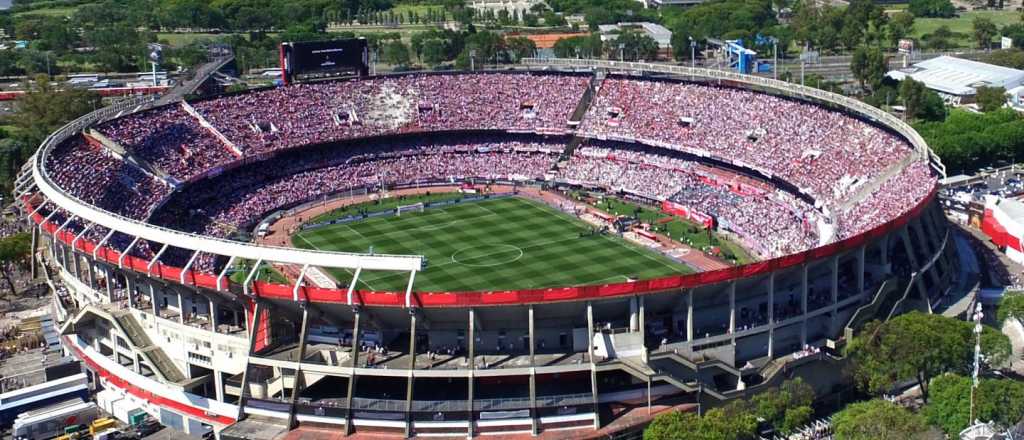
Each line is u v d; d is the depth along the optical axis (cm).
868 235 16250
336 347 15262
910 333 14638
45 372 17038
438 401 14262
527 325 14988
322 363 14862
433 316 14750
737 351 15588
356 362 14362
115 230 17462
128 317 16612
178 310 16638
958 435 13225
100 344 17650
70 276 18150
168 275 15450
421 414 14238
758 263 14950
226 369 15575
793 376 15362
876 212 19200
